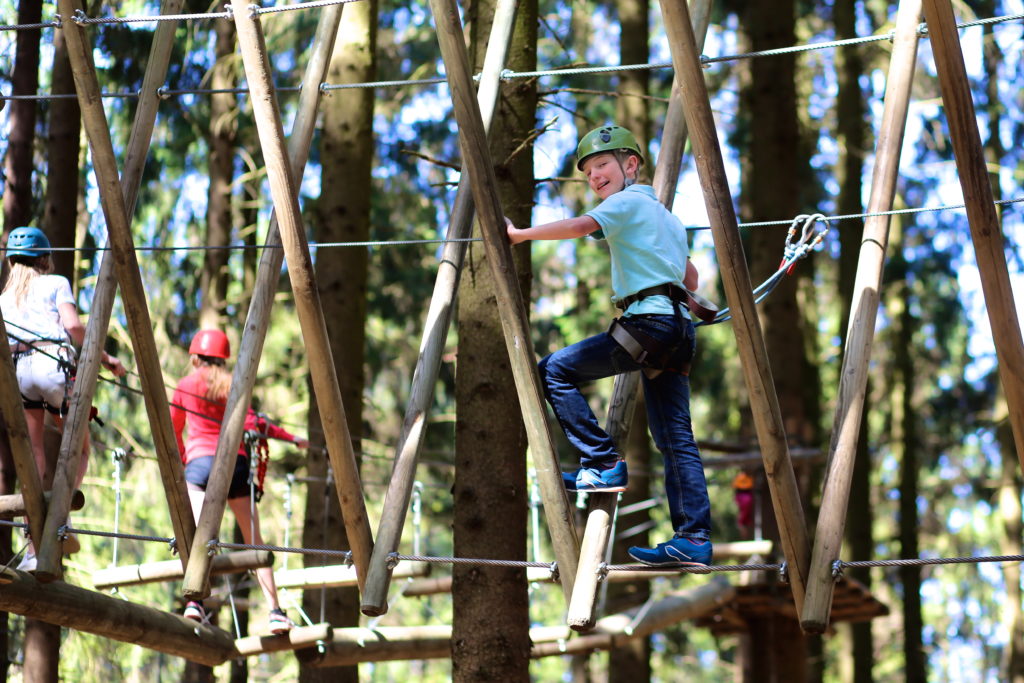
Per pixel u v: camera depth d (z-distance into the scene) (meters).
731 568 6.34
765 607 14.58
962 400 23.67
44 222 10.91
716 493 24.72
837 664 28.73
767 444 6.17
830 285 25.11
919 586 21.20
